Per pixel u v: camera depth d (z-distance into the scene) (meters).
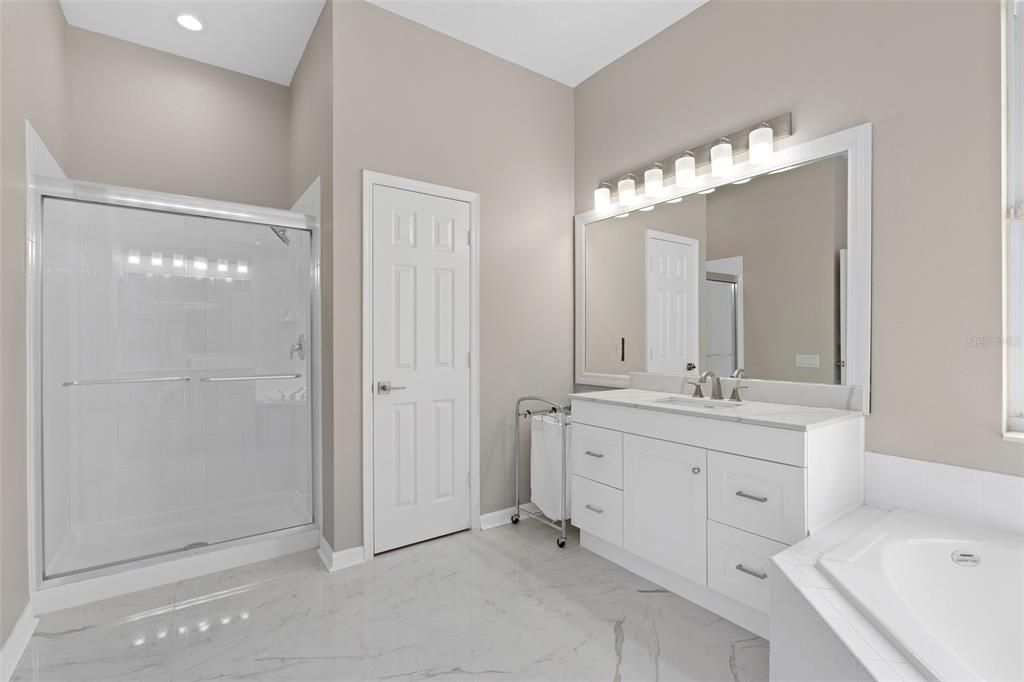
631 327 3.09
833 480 1.82
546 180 3.38
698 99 2.68
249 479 2.68
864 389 1.98
